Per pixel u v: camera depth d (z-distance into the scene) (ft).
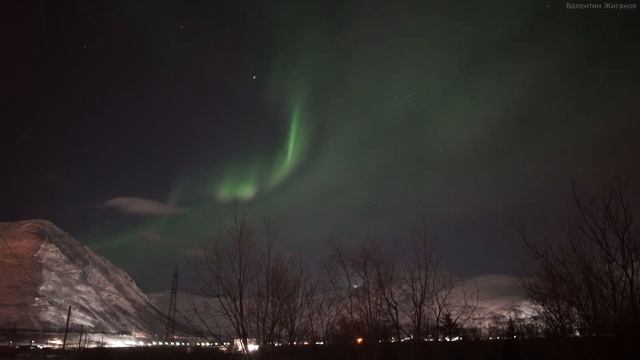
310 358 39.73
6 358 208.23
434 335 41.37
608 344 31.81
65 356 217.36
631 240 32.01
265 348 38.60
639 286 31.27
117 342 384.06
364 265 43.29
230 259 40.01
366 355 40.83
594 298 32.60
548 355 35.32
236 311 38.78
